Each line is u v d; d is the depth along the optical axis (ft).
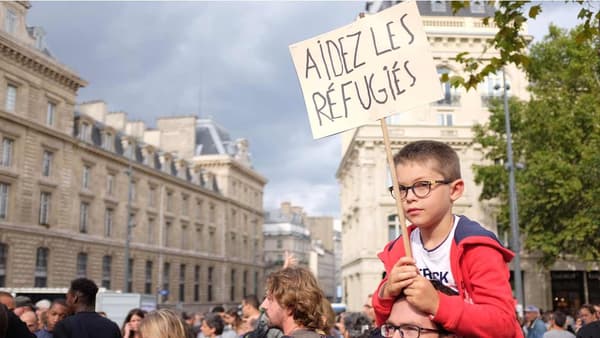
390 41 11.21
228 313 39.55
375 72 11.23
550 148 103.71
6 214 141.79
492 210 142.51
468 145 145.28
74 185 168.96
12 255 142.31
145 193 211.41
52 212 157.58
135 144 211.20
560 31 105.70
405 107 10.85
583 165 94.79
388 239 142.92
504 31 30.04
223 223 271.28
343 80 11.50
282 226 398.42
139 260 204.03
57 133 158.30
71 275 165.27
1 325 15.35
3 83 140.15
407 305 8.47
